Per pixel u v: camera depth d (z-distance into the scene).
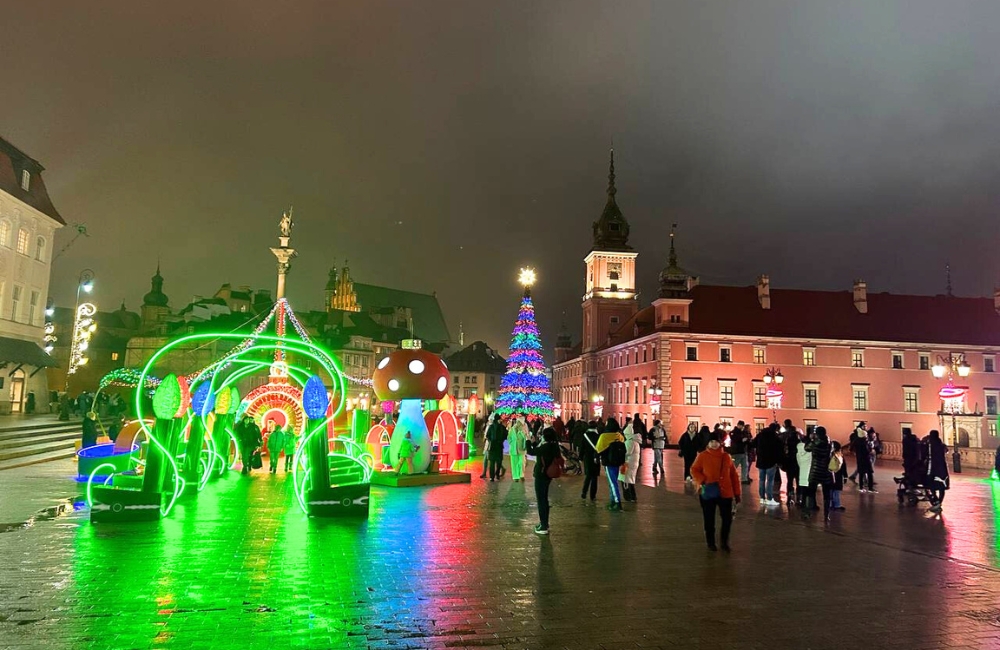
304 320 89.25
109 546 10.79
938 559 11.28
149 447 13.23
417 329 155.38
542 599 8.40
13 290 44.88
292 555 10.36
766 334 63.53
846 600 8.66
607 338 88.50
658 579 9.55
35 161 48.16
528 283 49.38
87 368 80.00
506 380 47.88
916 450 18.58
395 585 8.84
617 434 16.73
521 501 17.47
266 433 28.48
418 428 21.27
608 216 91.25
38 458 25.50
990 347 64.50
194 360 76.12
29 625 7.02
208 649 6.44
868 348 64.31
